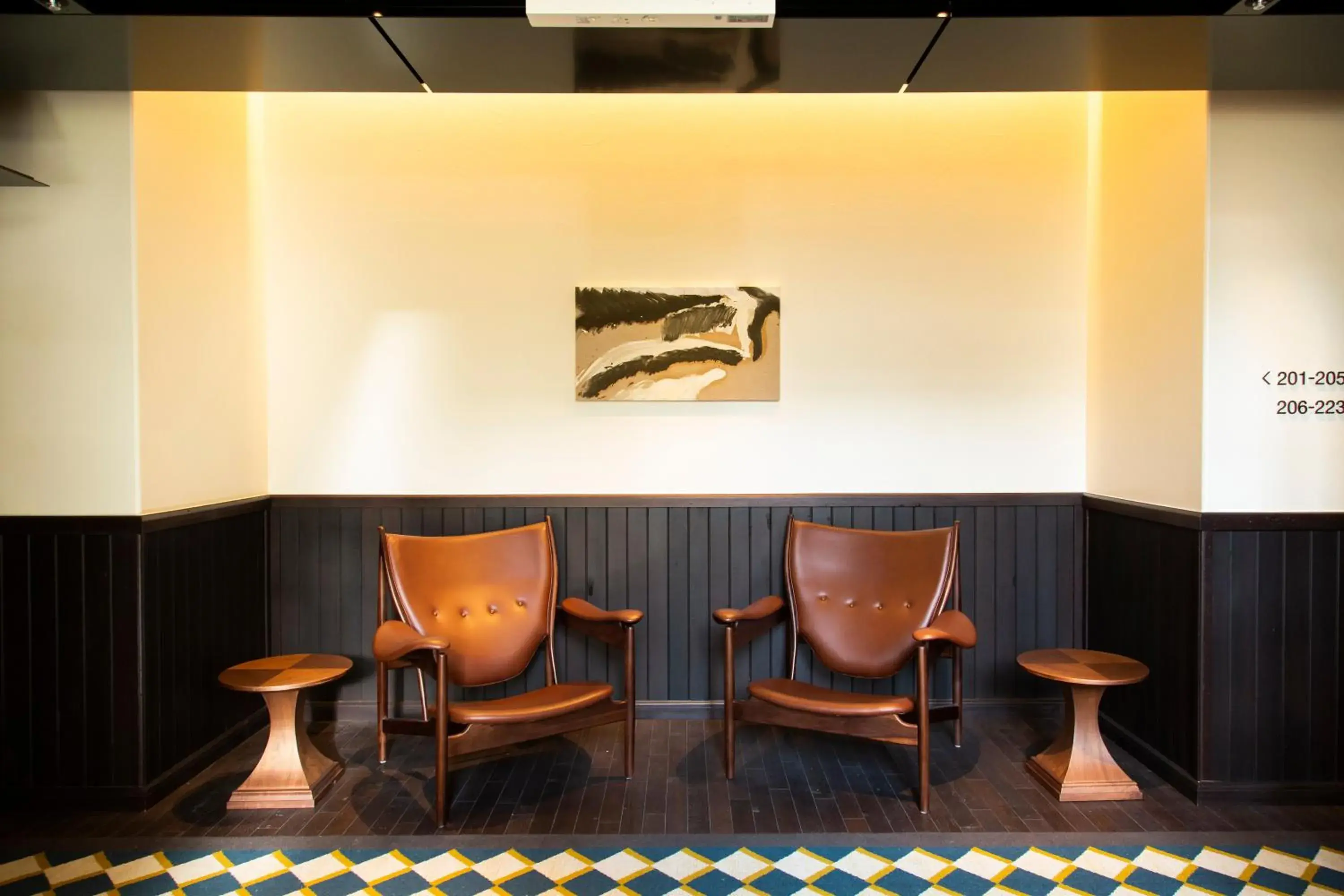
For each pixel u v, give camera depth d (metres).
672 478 3.52
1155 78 2.58
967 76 2.58
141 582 2.66
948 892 2.20
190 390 2.96
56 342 2.66
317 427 3.52
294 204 3.50
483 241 3.50
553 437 3.52
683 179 3.50
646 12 2.14
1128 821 2.57
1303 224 2.67
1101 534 3.36
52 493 2.67
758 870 2.32
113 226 2.66
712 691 3.49
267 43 2.33
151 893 2.21
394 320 3.50
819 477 3.52
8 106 2.66
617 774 2.94
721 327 3.47
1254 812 2.63
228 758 3.12
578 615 3.03
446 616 3.00
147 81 2.57
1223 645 2.69
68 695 2.67
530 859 2.38
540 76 2.56
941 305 3.51
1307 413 2.68
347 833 2.51
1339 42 2.32
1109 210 3.31
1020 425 3.52
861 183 3.50
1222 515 2.67
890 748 3.18
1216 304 2.68
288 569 3.49
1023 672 3.50
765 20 2.19
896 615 3.06
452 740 2.57
